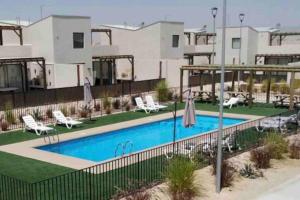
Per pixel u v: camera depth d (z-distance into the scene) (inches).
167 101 1130.0
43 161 569.0
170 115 949.8
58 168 534.6
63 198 424.2
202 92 1170.6
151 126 877.2
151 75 1521.9
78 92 1098.1
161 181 475.2
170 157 543.2
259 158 549.3
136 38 1631.4
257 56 1899.6
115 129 799.1
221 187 469.4
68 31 1301.7
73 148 721.0
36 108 952.3
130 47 1653.5
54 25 1258.6
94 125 831.1
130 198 410.9
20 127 797.2
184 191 434.6
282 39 2185.0
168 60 1469.0
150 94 1212.5
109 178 477.4
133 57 1556.3
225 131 697.6
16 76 1301.7
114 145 746.8
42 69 1285.7
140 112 983.0
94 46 1508.4
